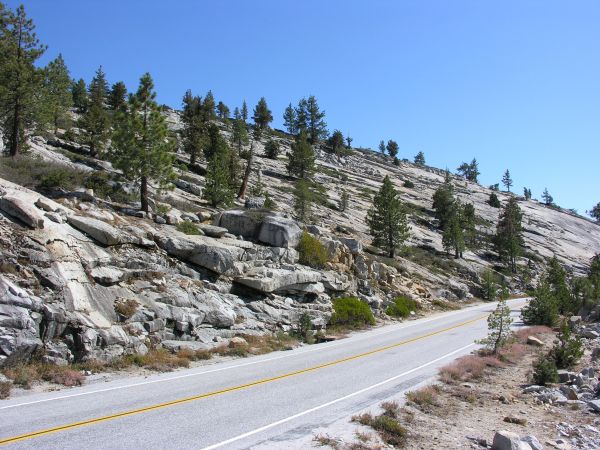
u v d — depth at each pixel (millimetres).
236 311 23219
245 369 16484
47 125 41469
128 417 9953
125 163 26156
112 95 95812
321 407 11594
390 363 18859
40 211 18562
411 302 41250
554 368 16203
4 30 32719
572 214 144750
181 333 19406
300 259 31672
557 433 10688
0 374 12672
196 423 9734
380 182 103688
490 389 15414
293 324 25594
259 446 8500
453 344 24875
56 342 14711
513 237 77250
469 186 141375
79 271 17281
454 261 64500
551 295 37062
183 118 88625
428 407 12336
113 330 16297
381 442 9297
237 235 30562
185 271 22703
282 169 85625
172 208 31922
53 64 43344
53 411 10211
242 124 89062
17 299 14094
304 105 129375
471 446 9430
